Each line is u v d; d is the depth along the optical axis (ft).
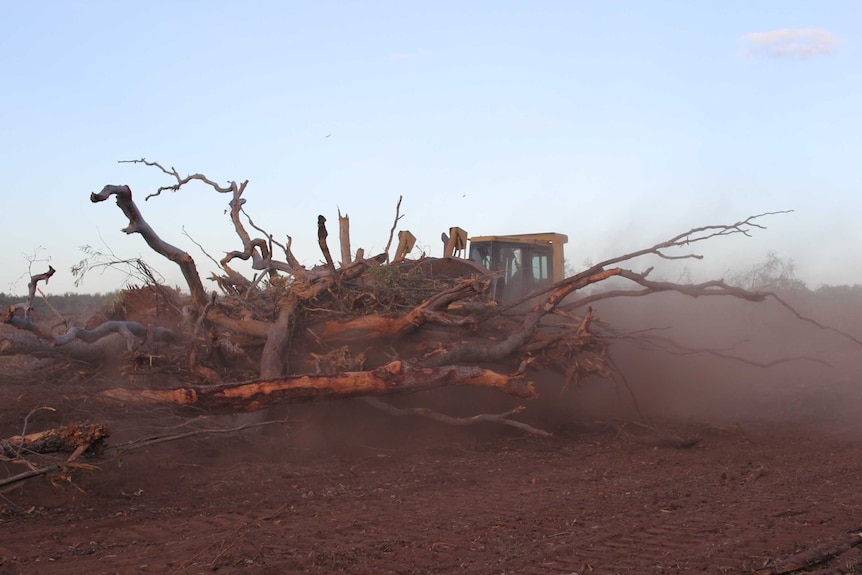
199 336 33.81
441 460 31.76
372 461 30.68
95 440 23.02
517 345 36.83
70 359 30.22
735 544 18.85
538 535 19.81
